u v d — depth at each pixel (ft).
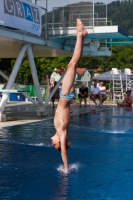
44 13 58.80
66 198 17.99
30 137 35.86
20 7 49.11
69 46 66.03
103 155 27.96
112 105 90.27
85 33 23.41
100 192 18.94
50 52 68.95
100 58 214.90
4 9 45.24
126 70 116.98
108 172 22.97
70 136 37.29
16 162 25.32
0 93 56.49
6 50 63.57
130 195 18.51
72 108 77.56
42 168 23.70
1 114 49.06
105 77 119.85
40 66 143.95
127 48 231.09
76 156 27.55
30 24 51.75
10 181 20.81
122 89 109.81
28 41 52.13
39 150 29.43
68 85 23.35
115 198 18.04
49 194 18.56
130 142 33.81
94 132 40.29
